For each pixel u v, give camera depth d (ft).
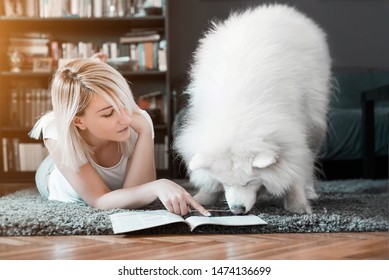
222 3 14.60
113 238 4.87
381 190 8.69
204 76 6.01
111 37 14.25
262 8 7.11
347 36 14.88
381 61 14.88
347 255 4.15
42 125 6.18
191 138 5.65
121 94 5.68
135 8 13.46
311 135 6.69
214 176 5.47
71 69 5.65
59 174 6.66
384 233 5.03
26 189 9.89
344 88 13.62
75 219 5.26
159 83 14.34
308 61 6.50
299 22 6.92
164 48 13.37
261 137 5.20
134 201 5.72
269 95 5.54
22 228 5.05
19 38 13.23
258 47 5.84
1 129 13.19
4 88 13.55
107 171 6.33
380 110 11.57
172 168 12.76
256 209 6.04
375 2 14.92
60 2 13.28
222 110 5.40
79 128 5.88
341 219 5.24
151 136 6.29
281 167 5.38
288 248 4.41
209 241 4.71
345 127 11.10
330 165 11.74
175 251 4.33
